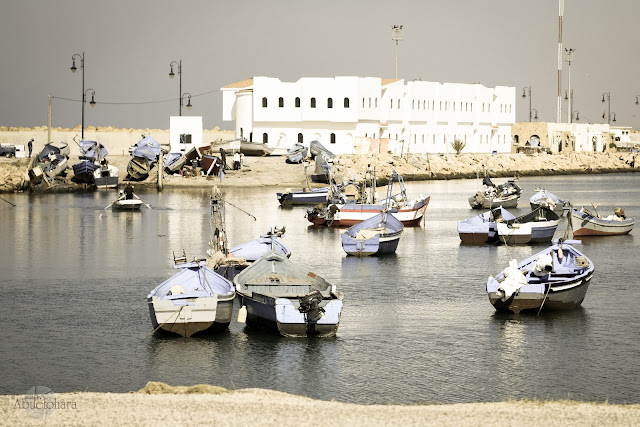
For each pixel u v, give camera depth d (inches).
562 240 1368.1
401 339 1135.6
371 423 668.7
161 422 667.4
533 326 1205.1
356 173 4247.0
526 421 676.7
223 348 1079.6
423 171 4931.1
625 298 1391.5
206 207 2950.3
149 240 2143.2
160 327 1101.7
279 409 700.0
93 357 1055.6
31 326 1213.7
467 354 1069.8
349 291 1469.0
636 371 1003.9
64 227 2397.9
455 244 2084.2
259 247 1566.2
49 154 3750.0
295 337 1122.0
